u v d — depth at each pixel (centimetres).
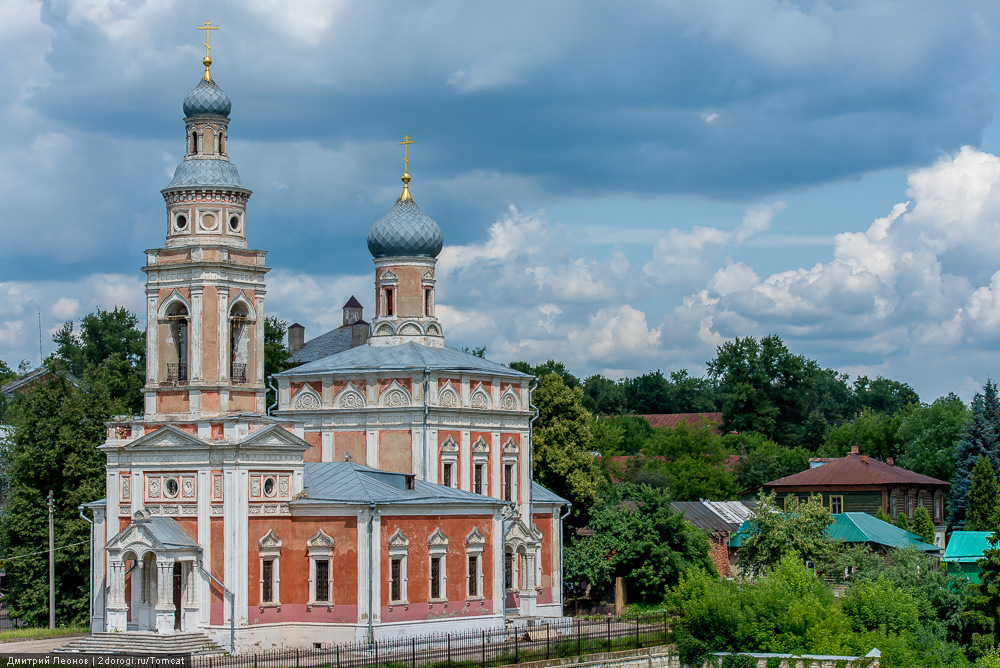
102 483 10256
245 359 8650
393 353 10069
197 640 7981
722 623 8450
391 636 8238
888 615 8588
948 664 8275
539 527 10338
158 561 7962
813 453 19362
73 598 10088
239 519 8094
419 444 9506
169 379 8531
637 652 8306
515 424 10225
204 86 8700
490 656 7862
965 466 14638
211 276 8450
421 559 8519
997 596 8688
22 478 10244
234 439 8100
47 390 10369
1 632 9300
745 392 19425
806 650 8312
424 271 10400
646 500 11019
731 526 13238
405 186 10500
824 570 10281
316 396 9881
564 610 10988
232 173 8694
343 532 8262
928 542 12988
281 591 8312
